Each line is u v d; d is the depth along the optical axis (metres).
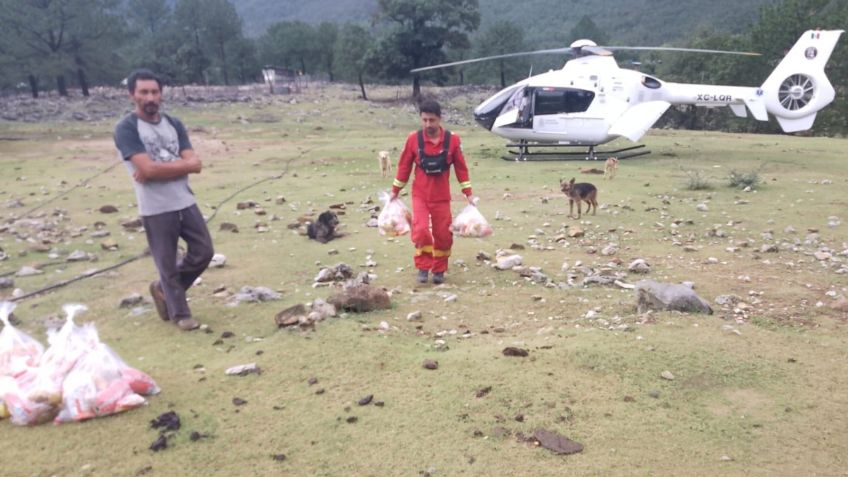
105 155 18.38
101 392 3.38
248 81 72.50
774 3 41.94
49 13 37.50
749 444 3.05
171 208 4.61
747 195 10.46
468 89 61.06
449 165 5.85
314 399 3.56
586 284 5.82
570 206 9.20
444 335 4.57
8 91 44.84
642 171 13.66
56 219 9.61
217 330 4.77
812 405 3.40
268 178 13.51
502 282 5.95
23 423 3.30
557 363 3.91
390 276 6.24
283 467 2.93
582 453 2.98
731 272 6.10
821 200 9.78
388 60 46.03
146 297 5.72
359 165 15.48
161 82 4.51
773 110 16.72
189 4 61.78
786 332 4.44
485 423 3.26
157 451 3.06
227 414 3.42
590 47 15.89
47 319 5.18
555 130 15.54
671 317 4.71
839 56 36.44
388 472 2.87
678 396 3.51
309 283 6.06
